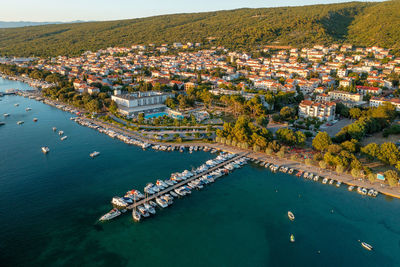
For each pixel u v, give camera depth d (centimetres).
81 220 14275
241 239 13150
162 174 18725
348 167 18750
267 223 14200
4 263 11588
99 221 14200
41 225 13862
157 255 12169
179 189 16725
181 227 13888
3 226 13738
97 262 11731
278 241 13038
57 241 12875
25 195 16288
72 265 11569
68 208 15188
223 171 18875
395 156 17912
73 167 19675
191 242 12925
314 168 19088
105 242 12862
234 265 11706
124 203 15275
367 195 16112
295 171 18962
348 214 14700
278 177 18338
